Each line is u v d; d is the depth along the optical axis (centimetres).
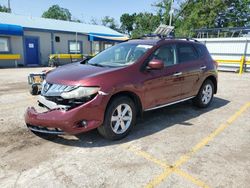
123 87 396
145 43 493
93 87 366
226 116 564
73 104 360
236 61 1582
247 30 1944
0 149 374
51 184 288
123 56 475
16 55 1834
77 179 299
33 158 349
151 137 431
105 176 307
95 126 374
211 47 1784
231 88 945
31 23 2098
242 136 445
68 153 366
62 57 2017
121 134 415
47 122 361
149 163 341
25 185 286
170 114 570
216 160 353
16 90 829
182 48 538
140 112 450
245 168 332
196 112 591
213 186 291
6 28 1736
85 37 2338
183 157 360
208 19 3247
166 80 477
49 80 399
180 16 3538
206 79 610
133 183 294
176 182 297
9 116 530
